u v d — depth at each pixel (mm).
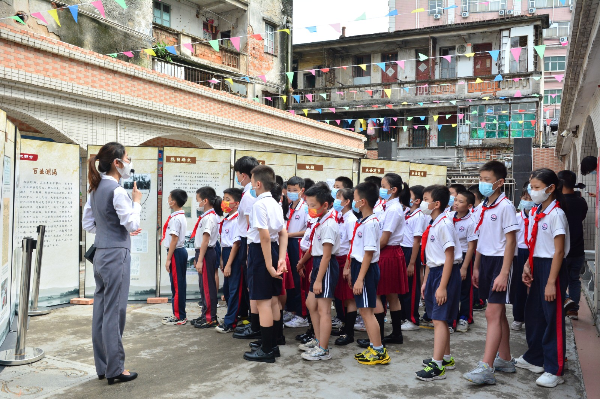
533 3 29281
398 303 4930
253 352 4410
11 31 6762
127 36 12227
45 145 6473
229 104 11102
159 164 7141
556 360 3768
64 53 7574
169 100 9609
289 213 5699
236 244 5262
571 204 5715
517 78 19766
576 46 5688
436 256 4008
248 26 17297
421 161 21203
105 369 3836
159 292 7023
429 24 28422
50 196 6527
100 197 3766
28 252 4375
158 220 7070
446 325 3949
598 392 3637
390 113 22125
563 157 18250
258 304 4324
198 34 16828
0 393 3580
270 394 3586
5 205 4812
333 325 5590
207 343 4898
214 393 3600
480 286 4223
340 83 23594
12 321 5590
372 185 4234
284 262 4301
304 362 4312
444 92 20906
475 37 21344
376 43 22625
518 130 19922
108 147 3826
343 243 5016
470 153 20469
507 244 3797
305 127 13875
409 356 4520
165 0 15516
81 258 9812
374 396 3568
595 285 5629
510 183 16828
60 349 4695
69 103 7746
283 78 19156
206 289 5480
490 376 3779
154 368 4145
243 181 5078
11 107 7105
